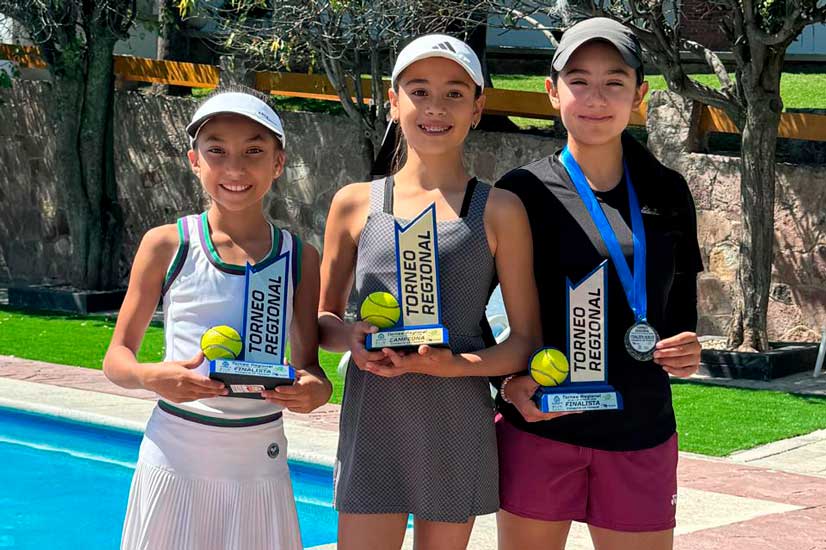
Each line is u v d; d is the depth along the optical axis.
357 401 3.74
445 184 3.75
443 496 3.67
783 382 10.31
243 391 3.53
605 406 3.60
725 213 11.69
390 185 3.79
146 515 3.66
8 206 15.80
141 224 15.10
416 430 3.67
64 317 13.45
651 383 3.77
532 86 18.58
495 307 7.33
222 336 3.54
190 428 3.64
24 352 11.01
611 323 3.75
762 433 8.35
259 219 3.78
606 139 3.78
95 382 9.62
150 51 18.30
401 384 3.67
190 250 3.71
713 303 11.85
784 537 5.80
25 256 15.78
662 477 3.78
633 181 3.88
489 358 3.64
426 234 3.54
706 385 10.19
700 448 7.91
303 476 7.48
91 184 14.52
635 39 3.85
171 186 14.87
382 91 12.91
